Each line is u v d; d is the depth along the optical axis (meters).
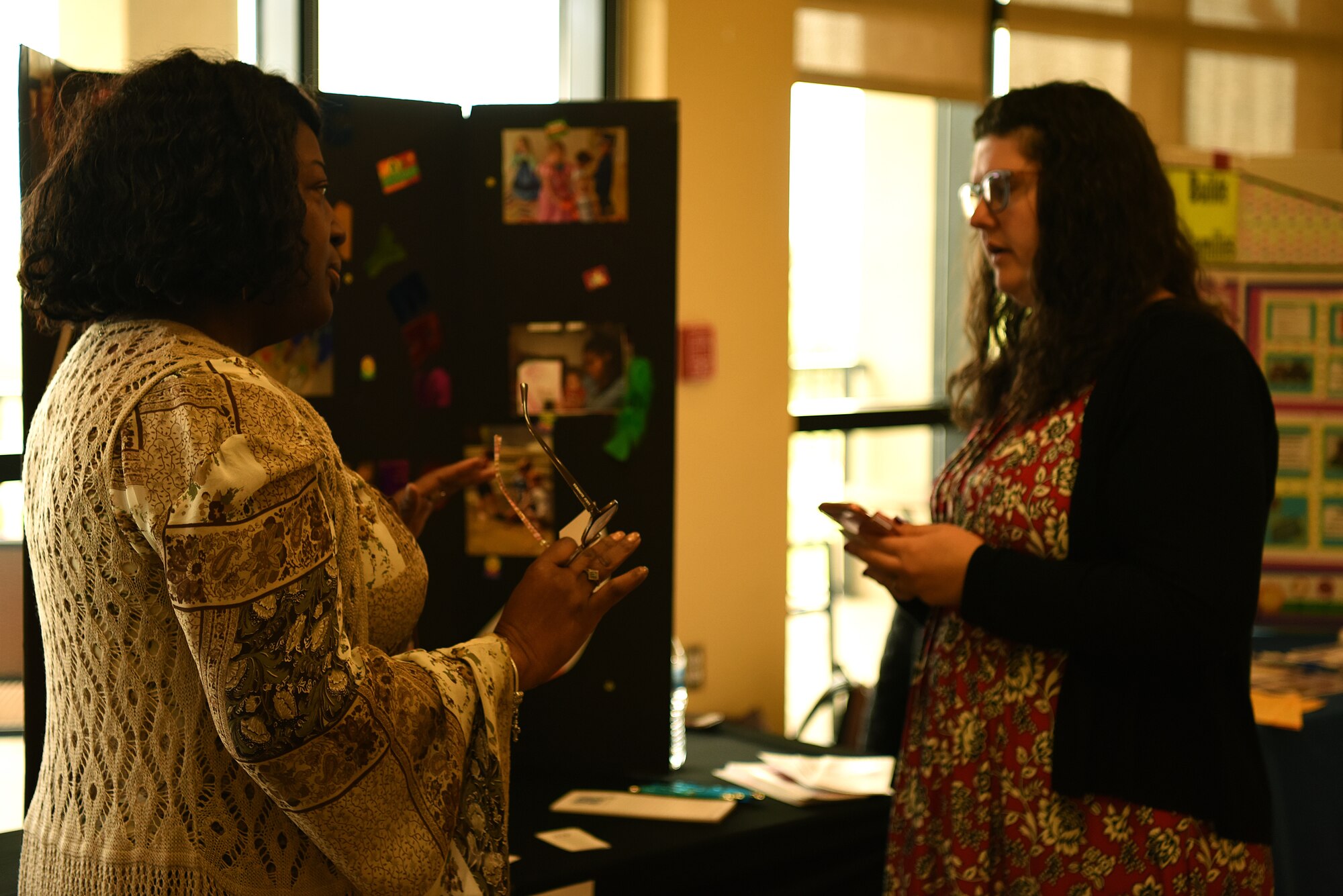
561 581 1.09
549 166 2.17
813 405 3.72
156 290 0.92
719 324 3.23
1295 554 3.30
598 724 2.21
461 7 2.93
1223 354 1.39
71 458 0.91
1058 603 1.38
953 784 1.52
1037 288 1.54
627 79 3.18
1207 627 1.33
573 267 2.18
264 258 0.94
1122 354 1.44
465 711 0.97
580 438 2.19
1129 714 1.41
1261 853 1.43
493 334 2.21
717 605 3.30
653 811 1.97
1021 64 3.89
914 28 3.63
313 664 0.83
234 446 0.84
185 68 0.94
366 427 2.12
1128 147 1.53
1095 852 1.41
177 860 0.92
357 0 2.77
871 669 4.29
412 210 2.14
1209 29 4.31
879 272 3.95
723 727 2.66
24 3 2.35
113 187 0.91
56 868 0.97
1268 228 3.29
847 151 3.72
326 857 0.95
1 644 2.16
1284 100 4.54
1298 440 3.29
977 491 1.55
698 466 3.23
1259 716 2.27
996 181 1.56
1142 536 1.38
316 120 1.08
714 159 3.19
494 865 1.01
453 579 2.22
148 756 0.92
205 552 0.81
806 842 1.97
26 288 0.98
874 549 1.54
